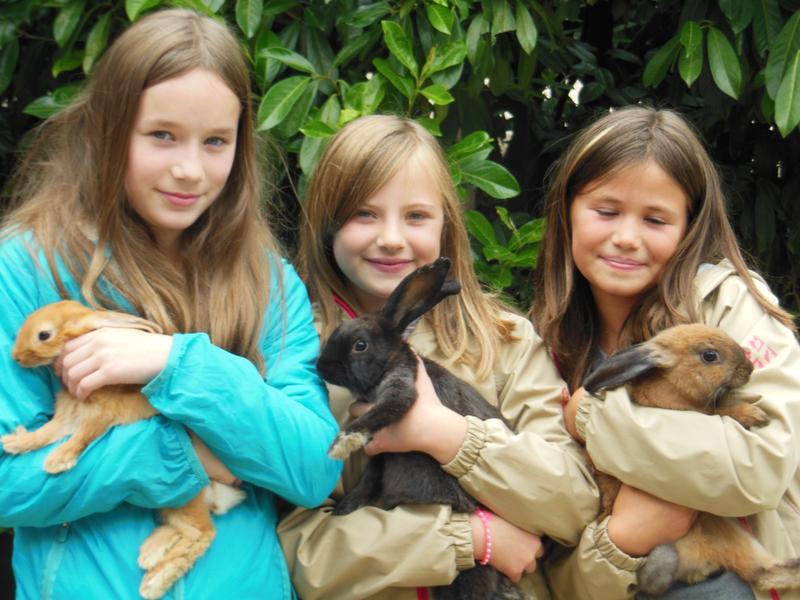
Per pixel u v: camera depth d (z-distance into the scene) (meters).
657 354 1.52
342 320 1.66
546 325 1.71
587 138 1.67
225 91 1.47
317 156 1.78
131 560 1.41
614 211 1.63
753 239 2.22
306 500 1.46
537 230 1.95
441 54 1.84
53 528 1.43
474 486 1.53
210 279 1.54
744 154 2.25
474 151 1.87
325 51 1.92
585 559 1.54
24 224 1.50
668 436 1.48
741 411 1.51
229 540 1.46
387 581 1.50
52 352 1.41
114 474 1.39
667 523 1.51
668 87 2.30
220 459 1.44
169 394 1.40
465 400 1.59
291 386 1.51
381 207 1.61
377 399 1.53
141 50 1.45
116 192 1.47
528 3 1.97
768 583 1.51
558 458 1.55
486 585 1.54
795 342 1.57
